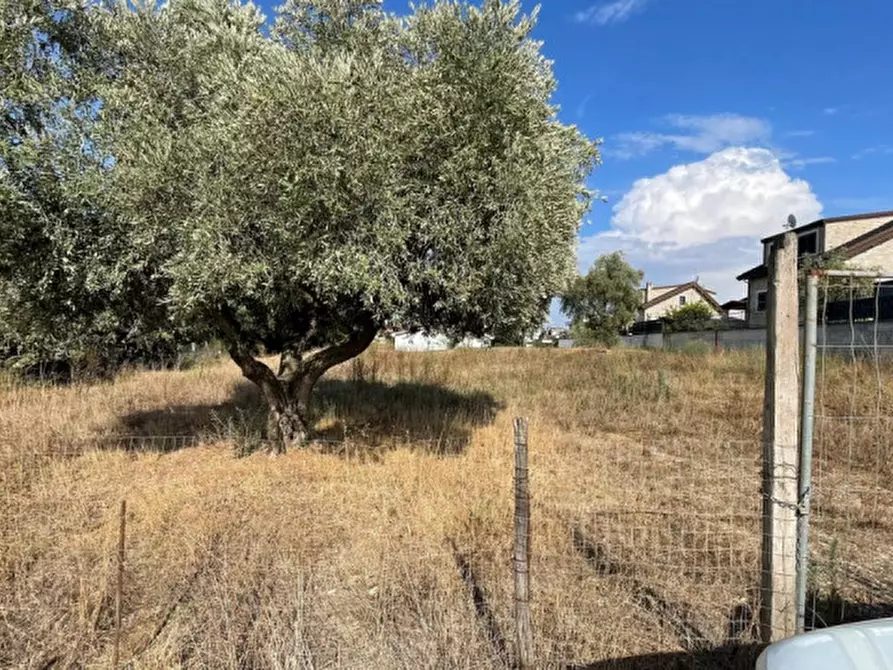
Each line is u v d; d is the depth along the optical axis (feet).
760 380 37.19
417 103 14.99
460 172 15.05
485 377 41.83
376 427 24.16
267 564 11.37
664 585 10.67
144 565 11.37
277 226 14.26
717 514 14.58
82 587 9.75
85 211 16.07
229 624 9.01
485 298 15.81
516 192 15.12
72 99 16.49
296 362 21.38
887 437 20.86
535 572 11.14
